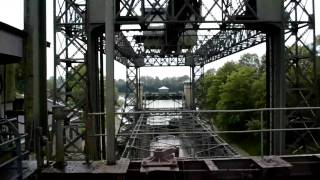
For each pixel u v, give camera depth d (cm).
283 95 1434
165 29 1576
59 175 679
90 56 1369
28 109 744
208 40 3712
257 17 1423
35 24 751
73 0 1403
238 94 6594
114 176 687
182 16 1831
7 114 988
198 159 796
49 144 759
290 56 1445
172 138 2697
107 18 696
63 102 1392
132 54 4078
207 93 8669
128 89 5178
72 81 1395
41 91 768
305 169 798
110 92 709
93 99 1404
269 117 1573
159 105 9975
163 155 737
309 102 1458
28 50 750
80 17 1409
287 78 1444
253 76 6862
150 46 3378
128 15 1447
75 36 1398
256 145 5600
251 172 749
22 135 630
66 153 1373
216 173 731
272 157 796
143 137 2500
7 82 1016
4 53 671
